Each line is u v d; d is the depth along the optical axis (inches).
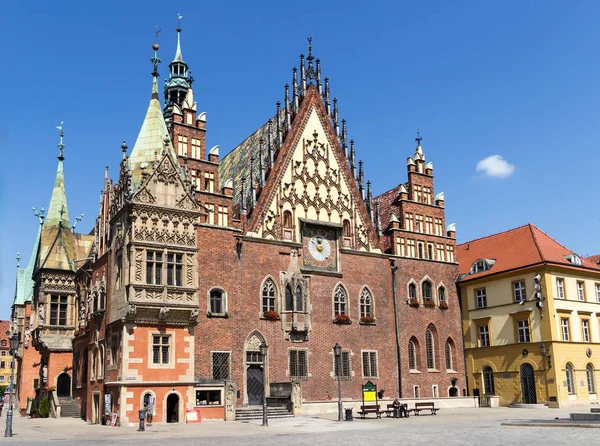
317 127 2410.2
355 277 2345.0
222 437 1306.6
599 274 2541.8
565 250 2554.1
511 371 2396.7
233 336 2004.2
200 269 1988.2
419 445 1064.8
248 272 2091.5
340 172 2427.4
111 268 1916.8
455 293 2630.4
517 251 2532.0
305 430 1440.7
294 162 2311.8
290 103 2418.8
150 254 1815.9
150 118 2017.7
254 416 1863.9
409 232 2551.7
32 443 1198.3
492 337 2488.9
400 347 2393.0
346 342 2260.1
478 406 2389.3
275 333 2103.8
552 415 1829.5
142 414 1541.6
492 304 2511.1
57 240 2573.8
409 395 2367.1
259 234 2164.1
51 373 2422.5
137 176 1897.1
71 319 2506.2
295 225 2252.7
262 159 2247.8
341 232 2349.9
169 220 1865.2
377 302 2377.0
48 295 2485.2
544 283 2337.6
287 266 2185.0
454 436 1219.2
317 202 2331.4
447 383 2495.1
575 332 2377.0
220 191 2425.0
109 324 1845.5
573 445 1000.9
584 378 2346.2
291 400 1927.9
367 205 2469.2
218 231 2059.5
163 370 1772.9
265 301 2117.4
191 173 2106.3
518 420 1569.9
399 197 2588.6
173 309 1801.2
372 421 1679.4
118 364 1750.7
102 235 2092.8
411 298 2481.5
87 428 1641.2
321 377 2169.0
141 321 1770.4
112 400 1761.8
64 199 2716.5
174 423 1736.0
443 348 2524.6
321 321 2218.3
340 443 1120.8
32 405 2460.6
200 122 2177.7
